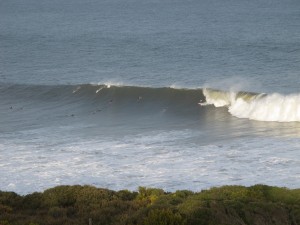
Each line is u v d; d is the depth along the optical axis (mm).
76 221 36312
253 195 42250
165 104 101062
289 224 37219
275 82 108750
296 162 63250
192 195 43219
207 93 99812
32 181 58938
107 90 107250
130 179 58938
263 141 73875
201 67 129875
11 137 79938
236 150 69438
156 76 121875
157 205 37688
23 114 98625
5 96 112438
